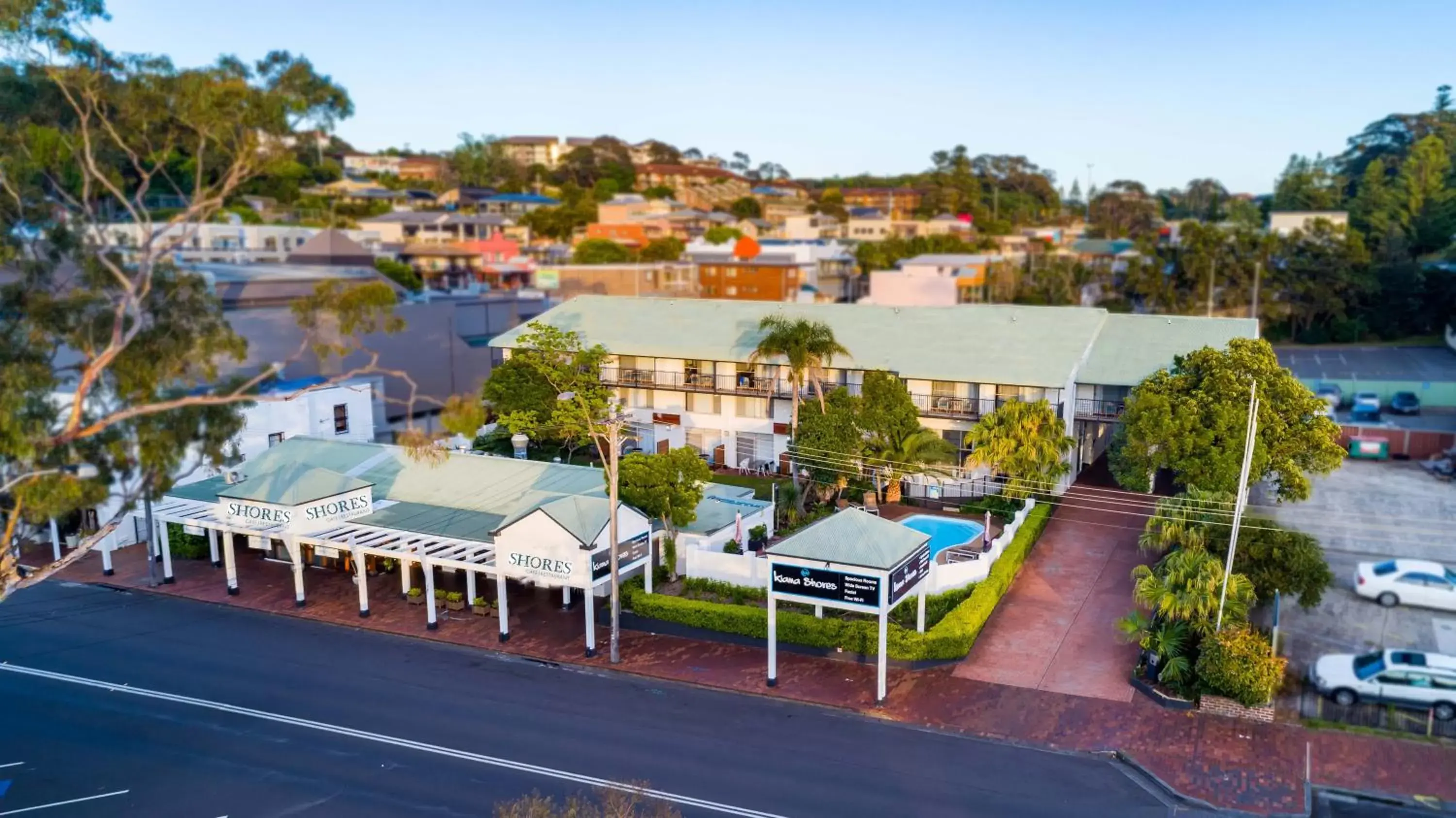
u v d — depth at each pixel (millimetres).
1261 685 29562
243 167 28078
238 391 30516
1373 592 37812
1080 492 51469
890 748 29062
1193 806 25734
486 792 26781
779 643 35969
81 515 45625
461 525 40406
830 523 33344
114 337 26750
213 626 39156
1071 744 29125
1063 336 53781
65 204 29172
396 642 37531
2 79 26766
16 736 30281
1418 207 120375
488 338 79938
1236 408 43031
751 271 113562
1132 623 33031
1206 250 106375
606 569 35594
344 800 26547
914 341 55281
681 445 58906
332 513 40719
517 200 194625
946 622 35188
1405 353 94750
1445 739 28984
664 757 28562
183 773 28078
